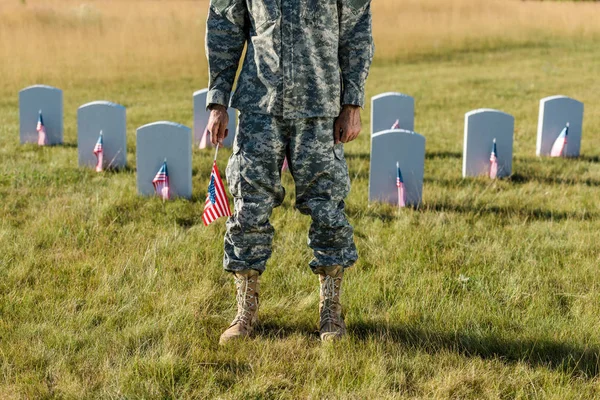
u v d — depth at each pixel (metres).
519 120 10.84
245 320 3.29
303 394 2.79
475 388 2.86
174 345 3.16
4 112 11.82
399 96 8.16
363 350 3.11
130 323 3.40
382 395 2.76
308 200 3.13
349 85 3.04
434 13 28.03
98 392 2.78
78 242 4.70
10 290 3.82
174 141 5.88
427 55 21.77
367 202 5.91
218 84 3.11
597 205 5.86
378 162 5.87
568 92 14.23
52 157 7.62
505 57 21.14
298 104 2.94
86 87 15.59
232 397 2.74
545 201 6.03
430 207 5.81
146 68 18.56
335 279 3.30
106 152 7.04
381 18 26.69
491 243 4.84
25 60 18.23
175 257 4.35
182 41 22.44
